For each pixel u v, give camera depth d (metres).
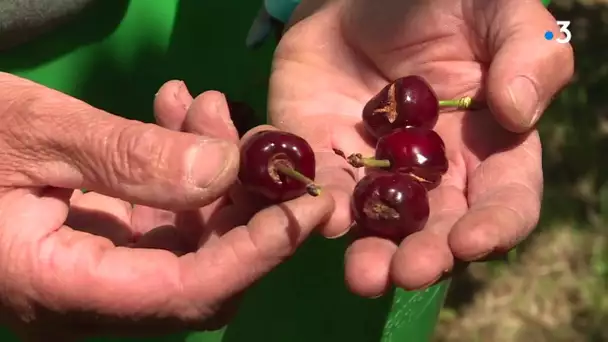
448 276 0.27
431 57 0.35
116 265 0.26
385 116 0.34
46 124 0.25
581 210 0.65
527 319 0.60
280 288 0.42
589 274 0.62
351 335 0.43
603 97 0.73
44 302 0.26
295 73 0.39
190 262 0.26
